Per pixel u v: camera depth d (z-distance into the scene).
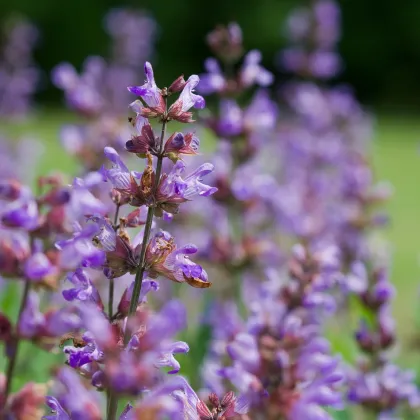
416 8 58.56
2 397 4.64
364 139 15.19
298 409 3.85
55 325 4.50
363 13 58.88
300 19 13.85
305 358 4.06
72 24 54.72
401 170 32.31
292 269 5.70
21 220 4.48
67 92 11.36
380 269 6.71
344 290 6.84
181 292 9.66
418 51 59.00
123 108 14.55
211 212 9.05
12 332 4.67
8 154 16.11
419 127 50.28
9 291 9.07
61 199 4.66
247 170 8.45
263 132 8.45
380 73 59.66
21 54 17.67
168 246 3.75
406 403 6.66
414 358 9.03
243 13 55.47
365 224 10.77
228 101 8.02
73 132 10.24
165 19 56.28
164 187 3.71
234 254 8.34
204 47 57.06
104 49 54.88
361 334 6.45
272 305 5.40
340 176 12.57
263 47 55.03
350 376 6.35
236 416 3.89
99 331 3.06
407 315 12.25
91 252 3.47
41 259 4.36
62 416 3.67
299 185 13.00
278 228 11.08
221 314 7.94
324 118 14.36
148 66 3.74
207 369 5.65
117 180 3.69
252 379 3.97
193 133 3.82
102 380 3.35
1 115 17.52
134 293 3.66
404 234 20.47
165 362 3.49
